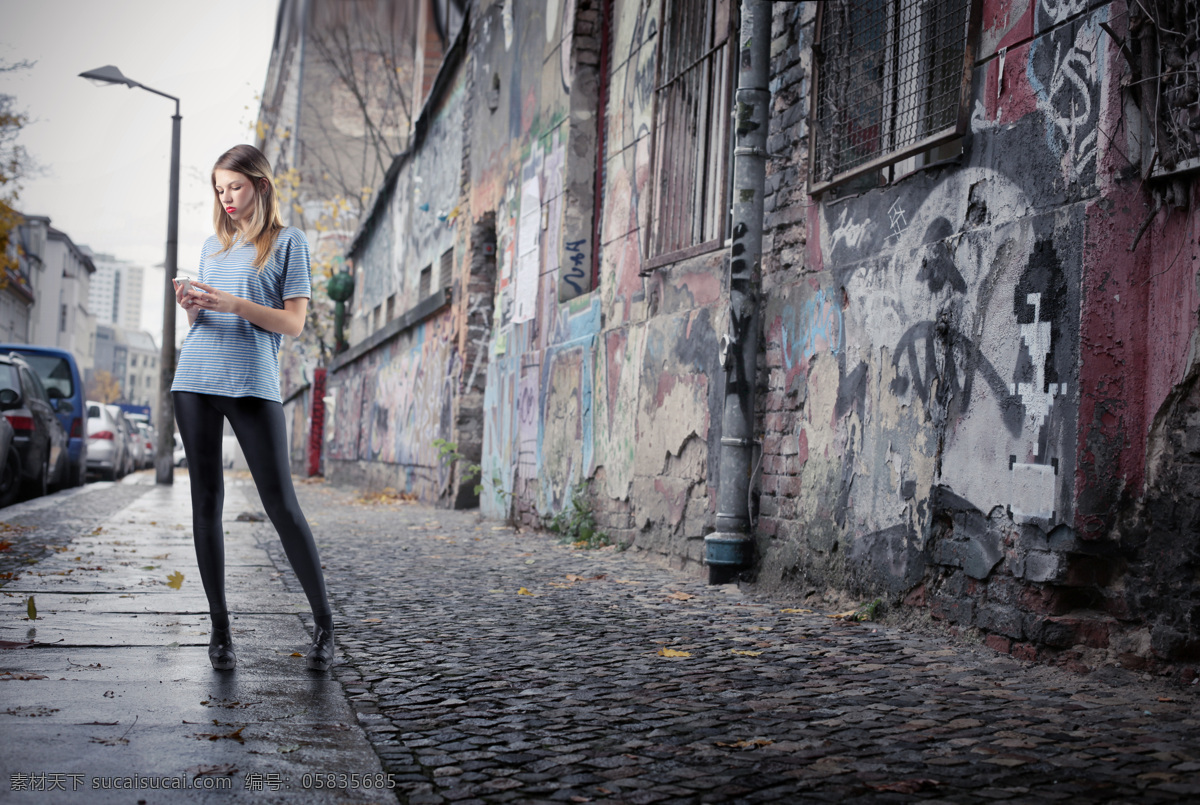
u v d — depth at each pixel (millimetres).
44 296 72812
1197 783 2199
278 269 3320
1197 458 3174
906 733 2627
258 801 2008
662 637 4055
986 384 3943
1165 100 3281
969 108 4164
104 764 2182
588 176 9547
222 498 3289
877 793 2143
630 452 7508
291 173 33219
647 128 7637
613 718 2762
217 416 3229
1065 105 3656
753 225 5750
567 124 9578
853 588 4785
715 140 6594
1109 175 3441
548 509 9234
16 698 2721
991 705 2939
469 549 7641
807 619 4551
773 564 5500
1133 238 3385
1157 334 3309
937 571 4227
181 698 2809
